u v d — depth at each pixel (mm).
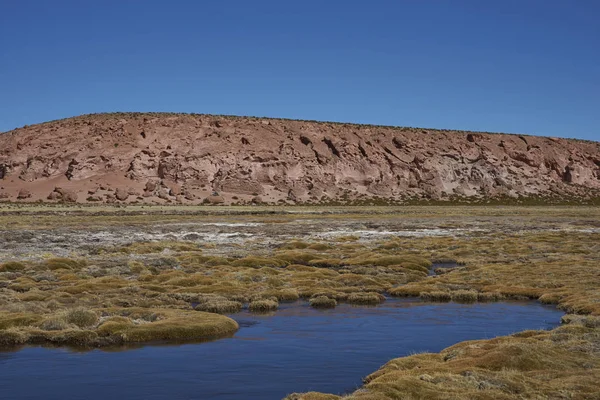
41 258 46688
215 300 30516
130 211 105875
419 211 126688
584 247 58469
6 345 21391
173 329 22953
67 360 19438
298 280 37750
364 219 100500
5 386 16625
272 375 17828
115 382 17047
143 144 158750
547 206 156125
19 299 29172
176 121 172000
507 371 16391
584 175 185875
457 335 23547
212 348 21219
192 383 16984
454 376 15992
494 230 80875
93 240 61031
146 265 43406
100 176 146125
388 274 41469
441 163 173500
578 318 24781
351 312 28875
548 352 18172
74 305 28234
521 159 184375
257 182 150750
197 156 153625
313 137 172500
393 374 16500
